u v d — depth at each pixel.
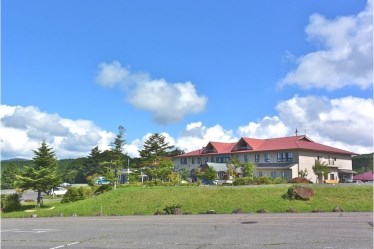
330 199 26.64
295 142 60.28
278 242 11.59
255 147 65.31
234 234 13.66
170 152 89.12
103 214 29.05
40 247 12.50
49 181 43.44
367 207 23.75
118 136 60.00
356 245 10.73
